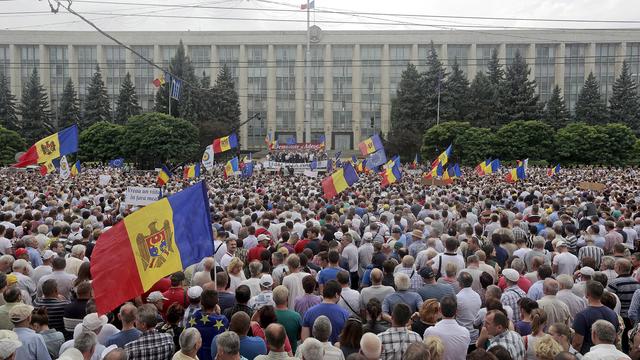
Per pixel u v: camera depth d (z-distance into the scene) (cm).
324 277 858
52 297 750
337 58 10125
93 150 6562
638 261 952
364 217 1500
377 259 1033
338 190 1794
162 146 6188
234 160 3372
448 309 622
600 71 9825
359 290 1116
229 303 766
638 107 8012
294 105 10194
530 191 2180
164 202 677
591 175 4362
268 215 1374
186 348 525
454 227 1298
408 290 748
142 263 654
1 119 7962
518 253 1037
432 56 8025
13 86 10050
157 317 636
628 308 834
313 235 1152
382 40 9962
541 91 9919
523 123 6812
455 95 7769
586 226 1427
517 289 774
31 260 1016
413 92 8056
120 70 10144
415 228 1205
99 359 597
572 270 973
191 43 10031
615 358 523
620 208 1691
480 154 6700
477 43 9875
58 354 647
